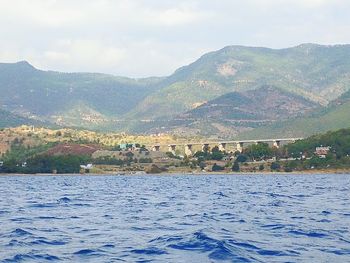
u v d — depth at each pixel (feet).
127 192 402.93
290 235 147.64
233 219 189.47
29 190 444.55
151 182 631.15
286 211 222.07
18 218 199.82
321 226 167.12
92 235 150.82
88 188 481.87
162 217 199.82
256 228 162.71
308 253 121.19
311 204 262.06
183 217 198.80
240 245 129.70
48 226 172.76
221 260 114.42
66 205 266.77
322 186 481.46
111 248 128.57
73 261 114.11
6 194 379.35
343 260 113.70
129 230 161.07
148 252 123.13
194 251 123.54
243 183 573.74
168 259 115.55
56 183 616.39
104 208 245.86
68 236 148.87
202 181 649.61
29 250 126.62
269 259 115.14
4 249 128.06
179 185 534.78
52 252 124.16
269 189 430.20
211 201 288.92
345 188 440.86
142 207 250.37
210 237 138.21
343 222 179.01
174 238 140.05
